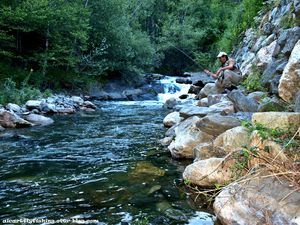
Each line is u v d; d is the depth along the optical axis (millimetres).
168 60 29141
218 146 4160
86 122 9031
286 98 5117
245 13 14898
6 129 7820
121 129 7840
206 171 3635
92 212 3193
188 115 6434
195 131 5098
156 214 3121
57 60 15406
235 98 6109
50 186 3947
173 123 7824
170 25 29578
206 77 20047
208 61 25750
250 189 2842
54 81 15375
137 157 5191
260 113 3652
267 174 2932
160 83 19688
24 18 13859
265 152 3154
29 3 13617
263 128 3369
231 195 2926
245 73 9062
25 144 6273
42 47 16375
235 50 14211
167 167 4562
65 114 10727
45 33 15320
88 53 18547
